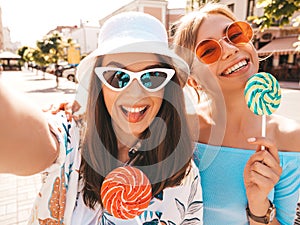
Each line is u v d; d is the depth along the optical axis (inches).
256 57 50.4
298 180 46.8
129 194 32.0
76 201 38.0
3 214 129.5
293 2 138.6
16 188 156.1
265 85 44.4
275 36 853.8
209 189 50.8
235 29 47.3
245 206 48.7
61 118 36.8
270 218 44.3
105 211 37.9
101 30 37.3
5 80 20.0
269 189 41.8
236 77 48.1
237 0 753.0
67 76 897.5
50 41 908.0
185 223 41.6
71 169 36.7
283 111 331.9
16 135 19.3
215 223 50.6
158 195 39.2
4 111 18.4
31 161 21.5
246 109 51.1
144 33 34.0
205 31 49.4
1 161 19.8
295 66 818.8
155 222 39.1
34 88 676.1
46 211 37.0
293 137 47.8
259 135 49.8
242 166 48.9
